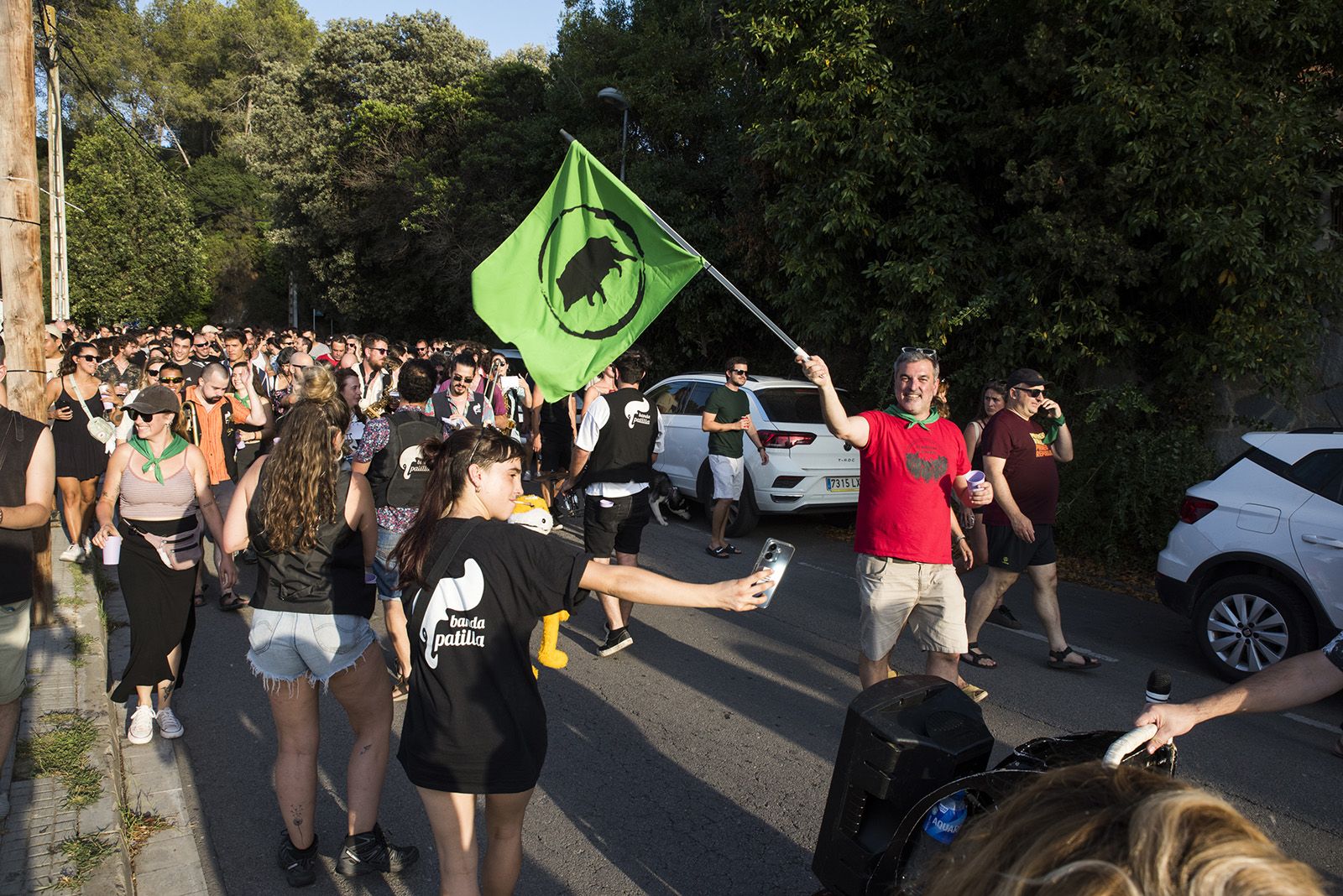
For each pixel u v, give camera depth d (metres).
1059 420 5.71
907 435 4.24
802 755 4.68
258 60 55.03
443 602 2.60
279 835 3.89
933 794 2.55
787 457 9.35
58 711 4.54
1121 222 8.48
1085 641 6.67
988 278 9.62
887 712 2.84
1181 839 0.83
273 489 3.24
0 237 5.64
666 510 11.10
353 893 3.49
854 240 10.26
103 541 4.48
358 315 29.25
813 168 10.24
